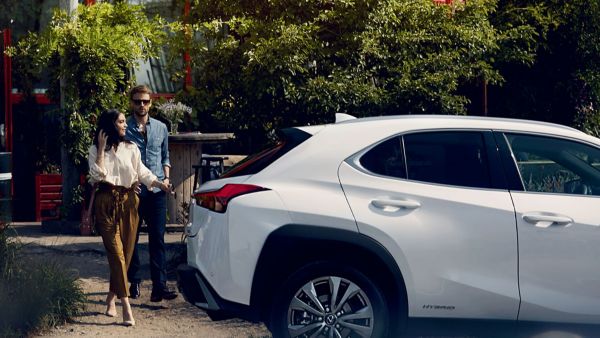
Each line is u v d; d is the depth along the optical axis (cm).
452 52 1052
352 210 616
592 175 655
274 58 981
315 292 620
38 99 1417
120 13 1249
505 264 623
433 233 618
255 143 1088
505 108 1427
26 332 731
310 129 645
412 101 1015
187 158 1214
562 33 1384
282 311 618
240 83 1030
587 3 1368
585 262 629
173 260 962
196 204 653
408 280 618
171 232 1219
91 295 877
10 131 1409
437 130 645
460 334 630
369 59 1048
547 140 657
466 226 621
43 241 1173
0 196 1114
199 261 635
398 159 635
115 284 770
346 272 620
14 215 1412
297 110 1014
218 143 1228
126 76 1260
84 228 1224
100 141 777
